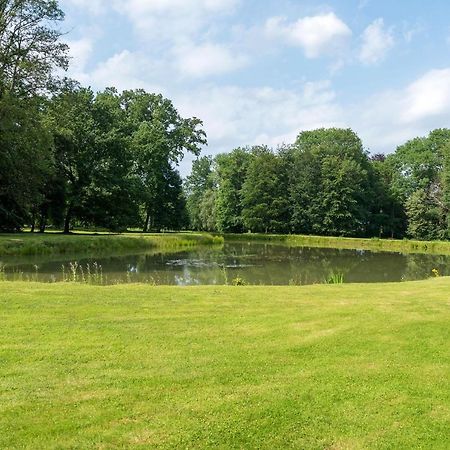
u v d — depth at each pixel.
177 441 4.95
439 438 5.20
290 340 8.10
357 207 68.81
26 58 30.95
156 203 59.25
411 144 74.94
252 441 5.03
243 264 30.62
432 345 8.01
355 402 5.93
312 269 29.11
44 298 10.70
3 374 6.39
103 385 6.14
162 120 56.94
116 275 22.88
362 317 9.66
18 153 32.22
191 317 9.42
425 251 50.00
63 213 44.97
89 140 44.16
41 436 4.95
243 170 77.19
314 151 72.50
